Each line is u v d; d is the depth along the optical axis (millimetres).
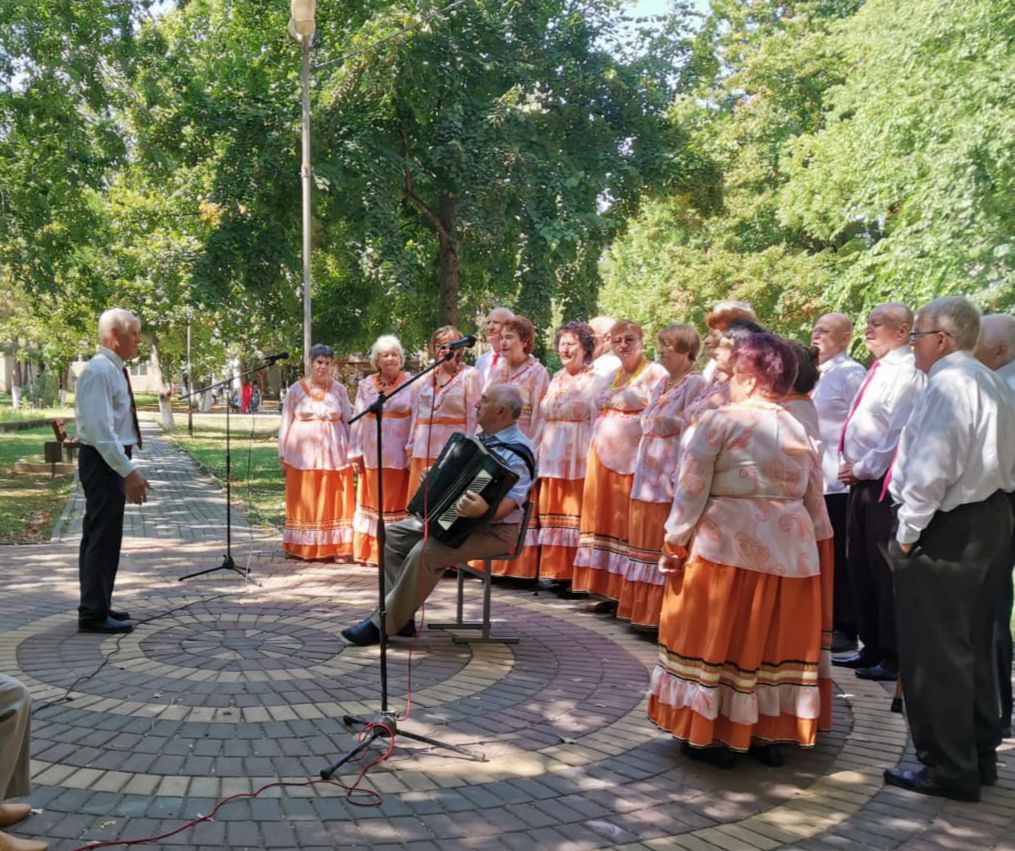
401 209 18484
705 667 3891
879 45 17391
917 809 3678
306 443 8273
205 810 3441
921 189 15312
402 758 3996
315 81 16484
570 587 7316
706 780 3898
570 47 18359
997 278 14406
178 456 20672
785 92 26984
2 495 13531
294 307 17844
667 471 5988
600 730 4422
